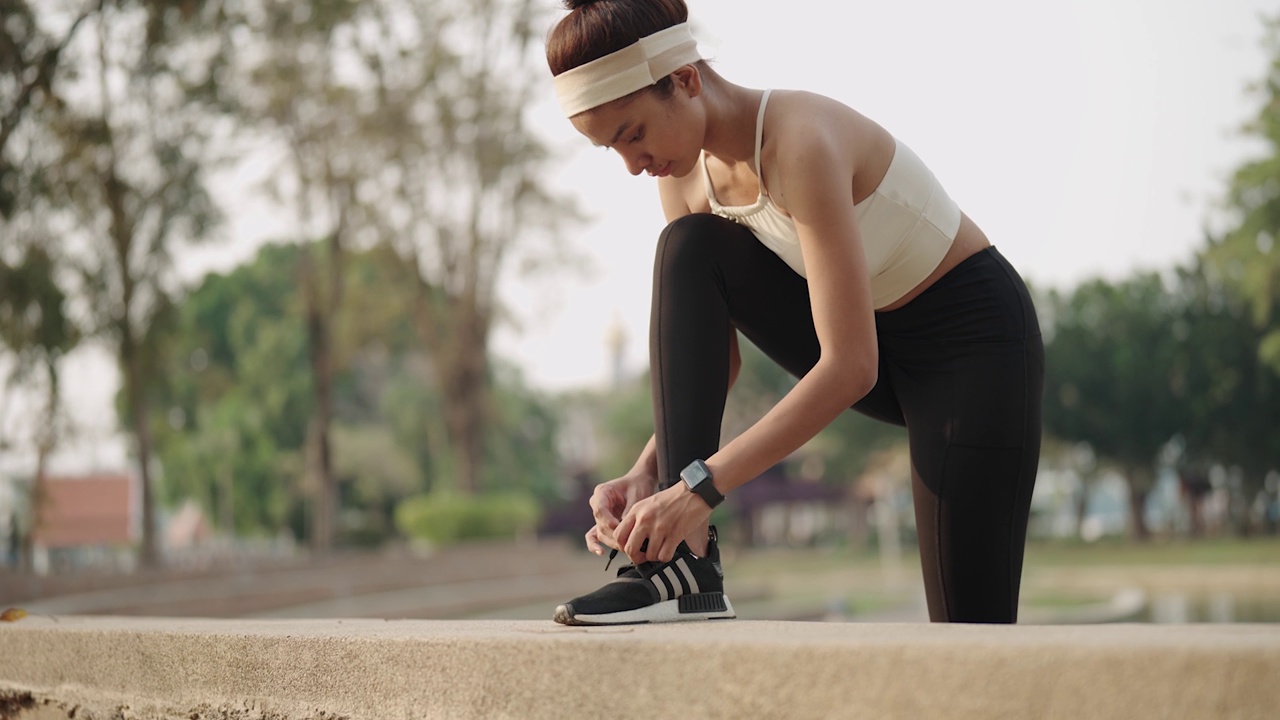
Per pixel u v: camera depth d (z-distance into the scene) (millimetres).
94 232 15672
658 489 1815
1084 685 927
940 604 2039
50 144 14555
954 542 1985
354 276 24828
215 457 41375
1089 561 31750
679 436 1805
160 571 14562
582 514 43500
